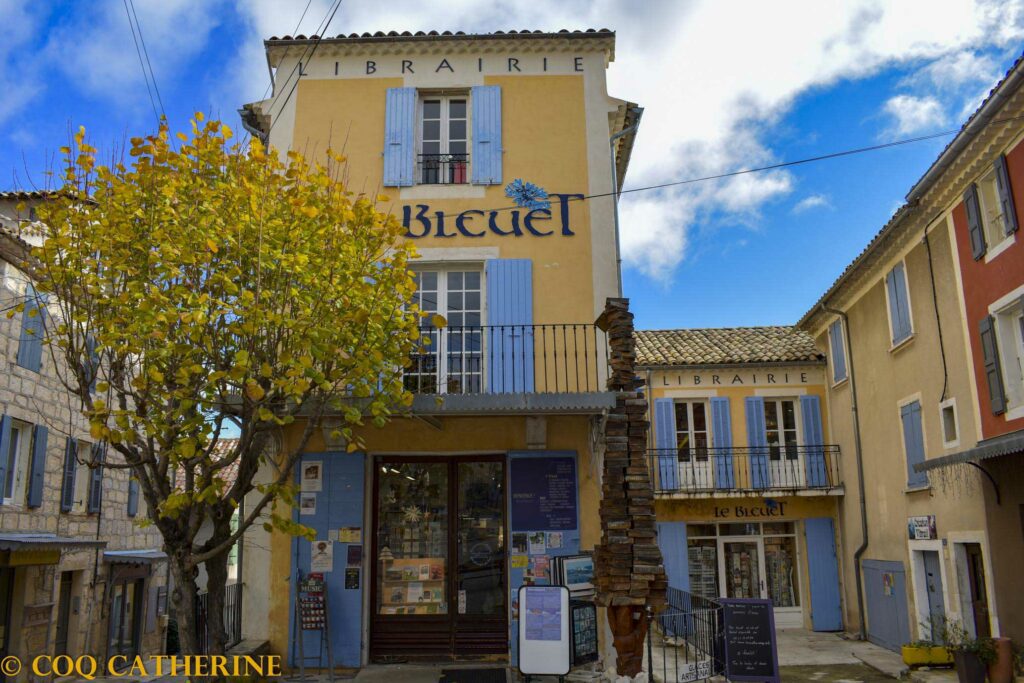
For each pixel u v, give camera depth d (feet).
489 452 33.60
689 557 61.26
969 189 39.17
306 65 37.86
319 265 24.77
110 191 24.77
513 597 31.89
